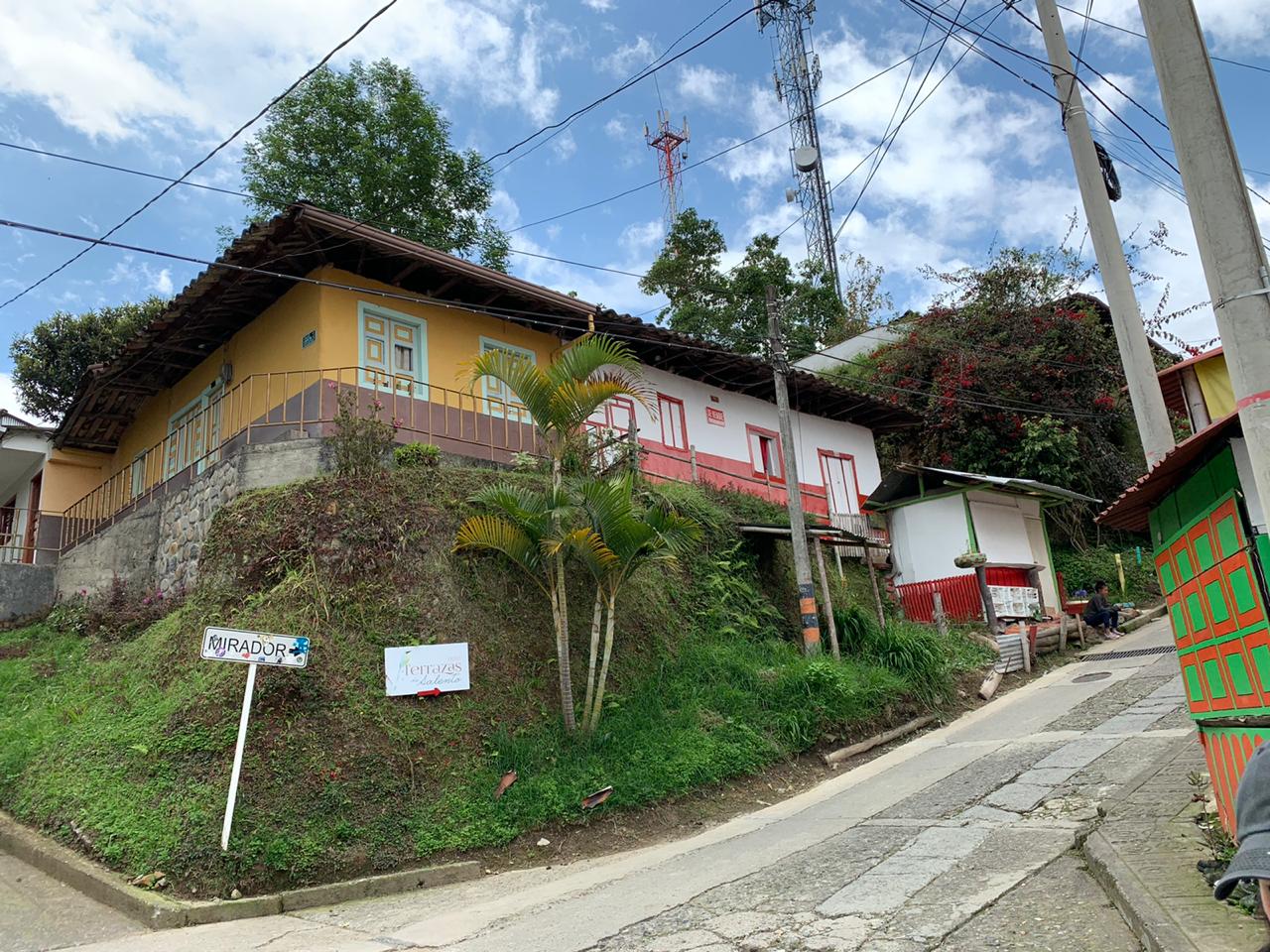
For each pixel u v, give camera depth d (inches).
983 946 187.8
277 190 796.6
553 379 431.2
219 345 649.6
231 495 498.3
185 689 373.4
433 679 388.5
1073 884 220.4
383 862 323.3
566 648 414.3
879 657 568.7
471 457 558.9
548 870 333.1
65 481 797.9
